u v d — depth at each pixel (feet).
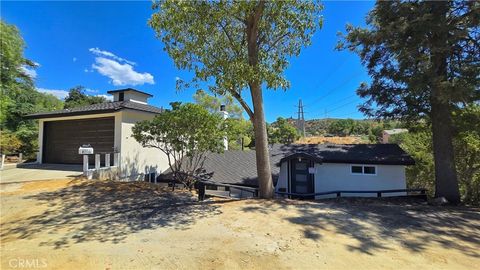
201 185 29.53
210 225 20.34
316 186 46.09
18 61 53.47
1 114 55.31
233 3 24.90
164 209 24.70
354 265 14.48
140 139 35.42
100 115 42.50
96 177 36.37
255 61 27.40
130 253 14.99
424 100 36.14
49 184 31.22
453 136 37.91
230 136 41.39
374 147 48.47
